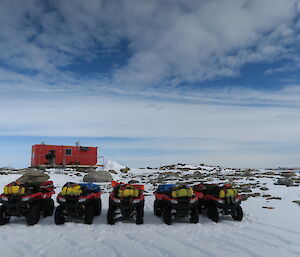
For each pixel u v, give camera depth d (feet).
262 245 19.35
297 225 24.93
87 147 109.70
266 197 40.96
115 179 82.48
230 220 27.91
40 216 30.58
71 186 26.89
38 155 102.17
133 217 28.99
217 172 92.12
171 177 80.79
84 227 25.70
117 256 17.46
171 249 18.70
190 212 27.58
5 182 65.82
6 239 21.75
